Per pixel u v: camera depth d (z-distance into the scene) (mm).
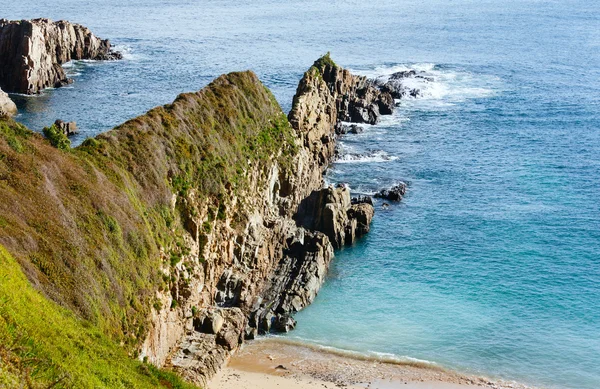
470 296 82000
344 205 97562
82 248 55125
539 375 68250
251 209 82688
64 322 46656
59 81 171125
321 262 86625
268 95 100625
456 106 162250
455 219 102250
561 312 78625
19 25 163000
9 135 59438
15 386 33719
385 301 80938
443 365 69625
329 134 128125
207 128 81438
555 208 105938
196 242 72250
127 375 45969
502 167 123188
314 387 64875
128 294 57812
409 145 134875
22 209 53438
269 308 77312
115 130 71000
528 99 167875
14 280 44875
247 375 66062
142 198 66875
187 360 64062
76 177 60625
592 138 138750
